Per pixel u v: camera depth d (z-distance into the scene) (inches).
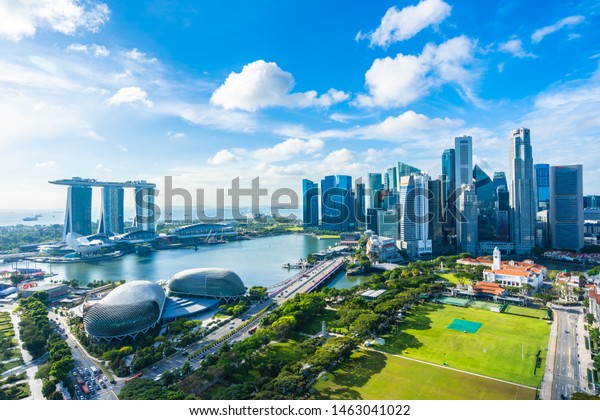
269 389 6658.5
